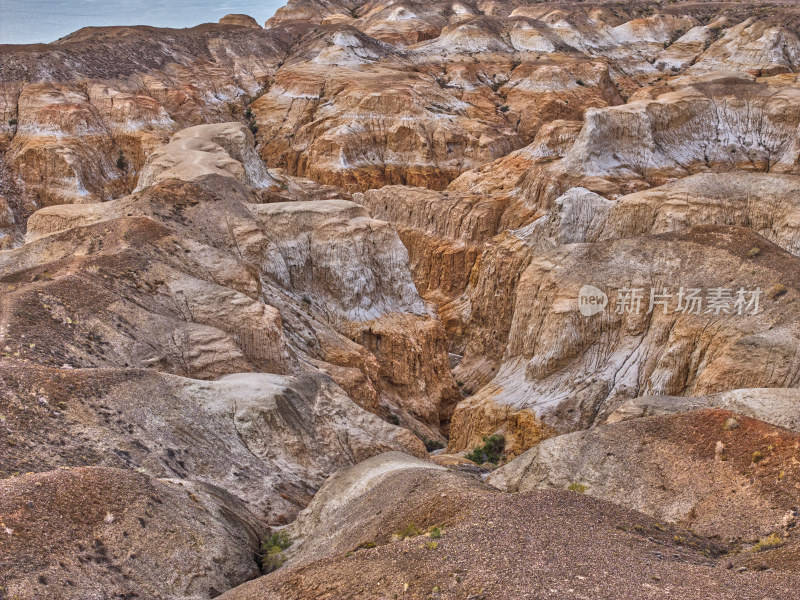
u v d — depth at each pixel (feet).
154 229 144.77
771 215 169.68
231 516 82.23
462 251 244.22
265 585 60.85
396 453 101.71
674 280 147.43
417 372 173.78
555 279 158.71
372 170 316.19
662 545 60.64
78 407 87.35
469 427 157.99
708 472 78.74
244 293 142.00
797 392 96.63
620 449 86.69
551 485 88.69
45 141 293.23
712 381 122.93
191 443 93.25
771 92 275.80
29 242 157.69
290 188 231.09
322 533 78.64
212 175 180.55
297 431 106.01
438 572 53.11
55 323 108.27
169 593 66.74
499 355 205.36
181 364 114.62
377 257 182.09
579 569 52.65
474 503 63.41
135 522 69.82
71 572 62.08
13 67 325.42
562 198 191.11
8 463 74.79
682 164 253.65
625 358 146.61
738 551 65.46
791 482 72.28
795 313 129.90
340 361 155.43
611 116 251.19
